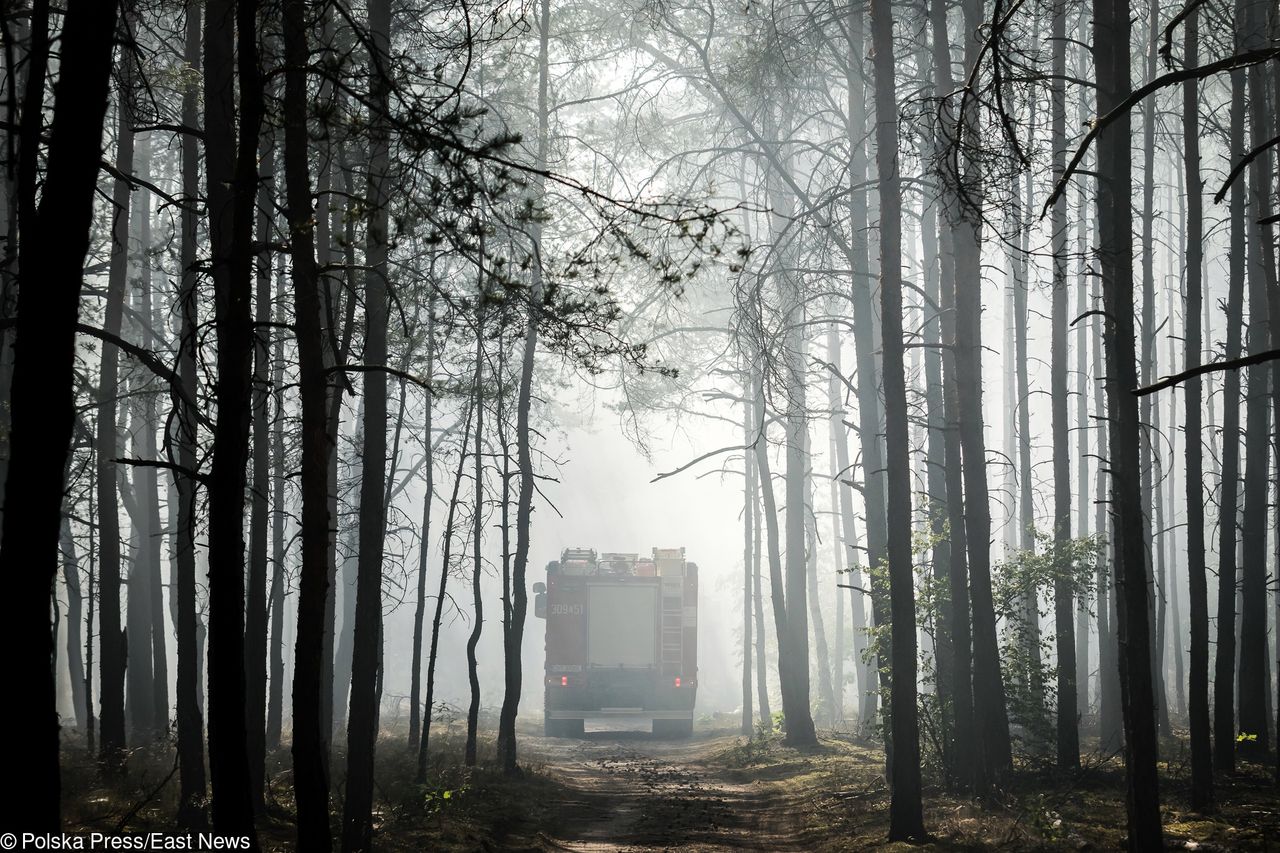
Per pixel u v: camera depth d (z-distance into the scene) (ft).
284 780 61.52
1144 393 18.92
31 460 21.40
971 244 59.52
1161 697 84.84
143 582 97.81
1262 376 67.51
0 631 20.81
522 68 87.97
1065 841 42.86
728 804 65.82
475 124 61.98
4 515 21.25
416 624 77.87
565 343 32.35
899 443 50.75
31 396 21.57
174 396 33.37
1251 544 68.28
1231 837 41.83
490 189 28.91
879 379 79.51
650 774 83.30
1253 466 68.33
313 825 29.32
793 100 82.12
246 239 27.71
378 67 27.25
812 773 76.79
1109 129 45.29
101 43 22.76
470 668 72.95
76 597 108.99
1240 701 67.77
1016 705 63.36
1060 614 61.57
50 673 21.26
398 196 30.25
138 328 102.58
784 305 78.28
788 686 100.48
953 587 60.08
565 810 62.69
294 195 30.96
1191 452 54.44
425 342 66.85
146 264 80.94
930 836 47.24
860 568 68.03
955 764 61.31
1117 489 39.37
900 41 80.84
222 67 41.81
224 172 41.34
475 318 55.93
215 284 37.42
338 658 114.62
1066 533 70.23
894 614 49.29
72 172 22.25
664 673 122.62
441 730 113.80
